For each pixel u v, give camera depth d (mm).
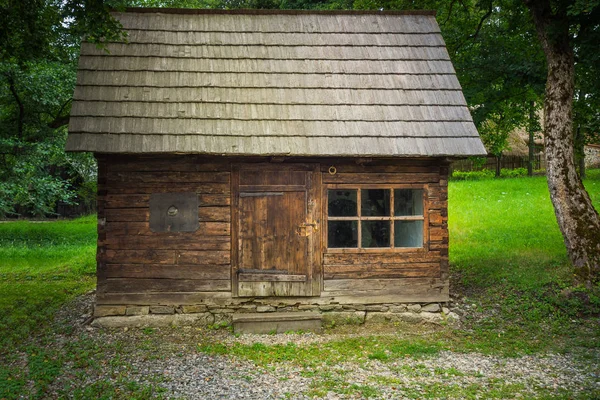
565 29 10680
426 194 9195
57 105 15602
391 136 8750
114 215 8719
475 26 14758
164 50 9617
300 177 8953
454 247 14430
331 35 10281
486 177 30734
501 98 13898
